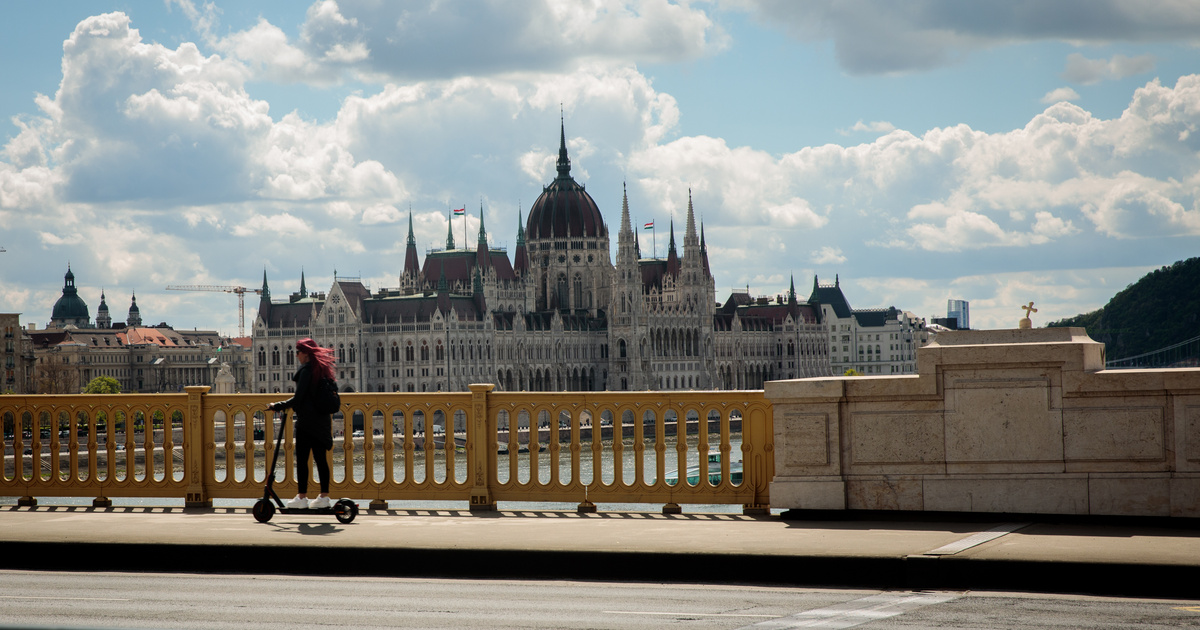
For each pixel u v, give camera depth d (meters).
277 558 23.94
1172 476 24.53
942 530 24.70
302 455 27.70
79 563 24.50
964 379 25.86
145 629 18.84
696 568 22.59
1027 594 20.91
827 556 22.06
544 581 22.78
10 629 18.62
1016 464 25.56
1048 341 25.81
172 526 26.69
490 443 29.41
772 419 27.78
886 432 26.34
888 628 18.52
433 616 19.73
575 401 29.12
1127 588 20.80
